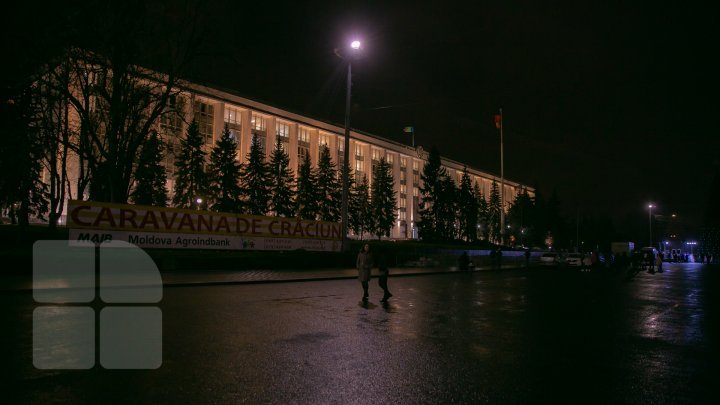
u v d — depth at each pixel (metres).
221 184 52.88
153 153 29.22
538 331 9.50
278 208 60.25
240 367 6.28
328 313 11.42
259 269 26.09
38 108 28.17
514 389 5.55
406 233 104.00
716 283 24.67
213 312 11.05
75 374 5.82
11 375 5.72
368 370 6.29
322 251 31.36
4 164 26.62
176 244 24.09
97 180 28.20
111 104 26.08
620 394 5.42
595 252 45.41
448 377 6.02
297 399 5.05
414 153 111.00
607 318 11.45
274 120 80.88
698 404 5.11
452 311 12.35
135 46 26.08
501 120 49.16
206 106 69.94
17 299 12.49
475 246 65.50
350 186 72.31
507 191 145.75
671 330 9.84
